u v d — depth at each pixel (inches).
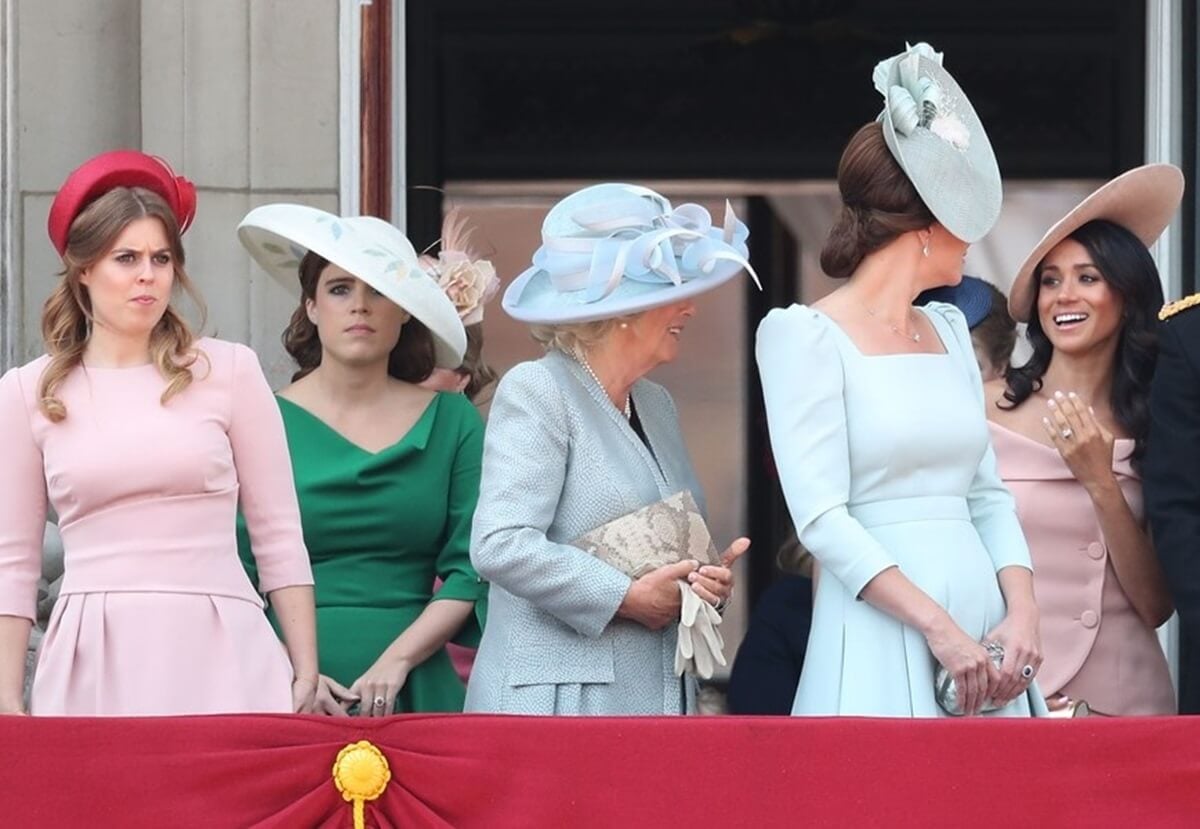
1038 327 837.8
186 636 699.4
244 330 973.2
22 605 702.5
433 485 818.8
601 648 718.5
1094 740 661.9
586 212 727.7
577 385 730.8
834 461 706.2
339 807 665.6
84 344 717.3
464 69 1238.9
